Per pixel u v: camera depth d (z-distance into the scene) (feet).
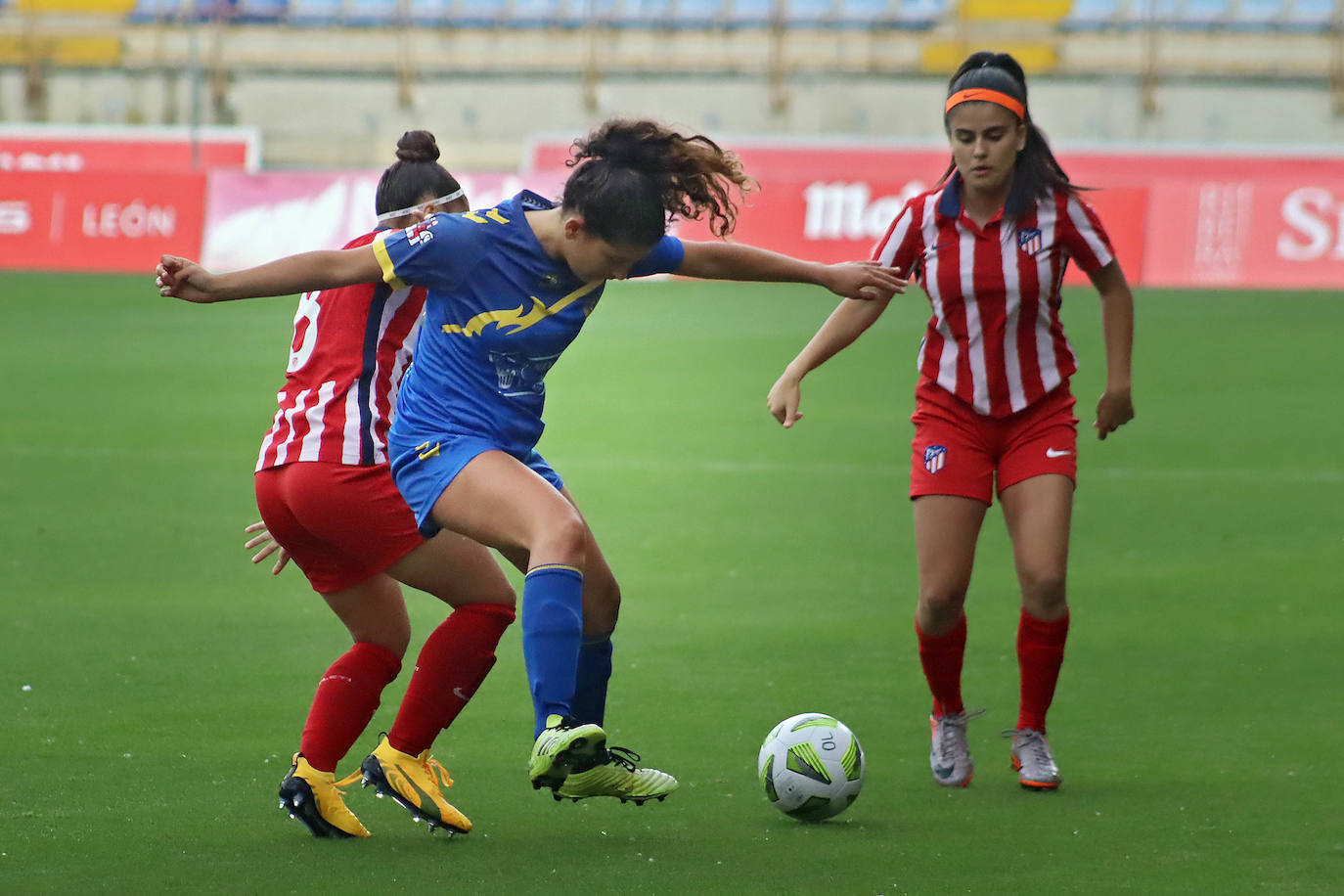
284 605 78.79
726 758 55.67
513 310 44.32
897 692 64.64
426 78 388.78
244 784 51.90
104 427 135.13
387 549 46.96
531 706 62.80
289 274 43.04
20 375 165.99
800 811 48.39
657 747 56.90
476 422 44.96
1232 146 299.38
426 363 45.44
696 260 47.73
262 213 284.41
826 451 127.85
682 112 384.88
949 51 382.83
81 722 58.85
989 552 93.76
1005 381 54.19
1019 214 53.78
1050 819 49.06
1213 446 128.57
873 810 50.29
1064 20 378.94
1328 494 109.40
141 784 51.55
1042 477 53.88
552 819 49.08
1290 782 52.90
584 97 385.91
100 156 317.63
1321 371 171.73
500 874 43.42
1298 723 60.23
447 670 46.83
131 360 179.42
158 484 111.14
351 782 52.01
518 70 387.55
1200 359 180.86
